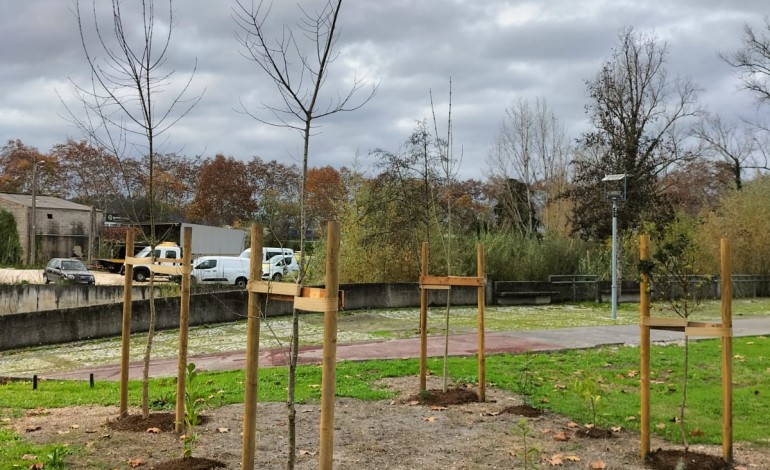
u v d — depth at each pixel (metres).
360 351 12.42
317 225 17.38
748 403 7.46
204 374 9.93
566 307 23.31
